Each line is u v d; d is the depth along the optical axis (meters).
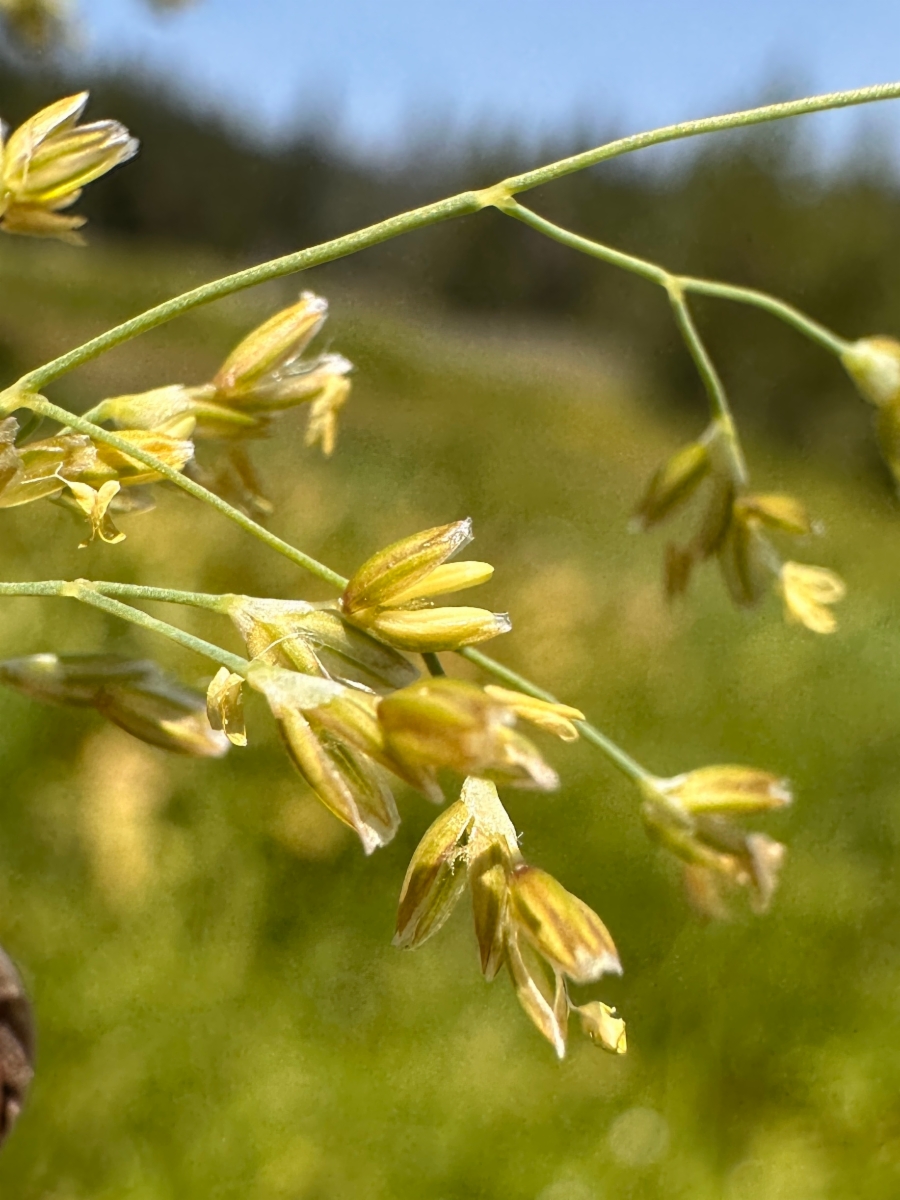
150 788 0.10
